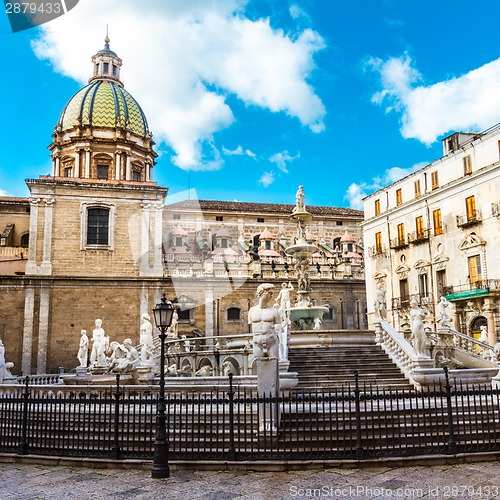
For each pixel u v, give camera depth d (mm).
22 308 47062
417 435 12305
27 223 56469
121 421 12430
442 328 28781
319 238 68312
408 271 51156
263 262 55969
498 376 16641
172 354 25531
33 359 46312
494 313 41094
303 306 26922
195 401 11203
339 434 12148
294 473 10453
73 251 48375
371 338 24172
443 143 48906
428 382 18734
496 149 42000
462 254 44719
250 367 22547
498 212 41188
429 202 48781
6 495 9406
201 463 10891
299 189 28016
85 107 58688
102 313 47750
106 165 57625
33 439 12445
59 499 9117
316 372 20016
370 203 57906
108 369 24328
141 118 61688
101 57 64125
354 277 60375
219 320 52781
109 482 10109
